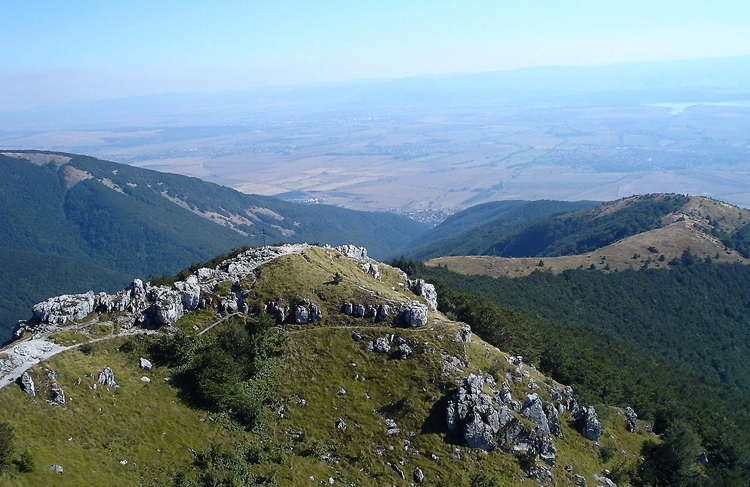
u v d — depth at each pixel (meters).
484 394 81.38
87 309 90.81
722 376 193.88
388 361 89.44
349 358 90.19
